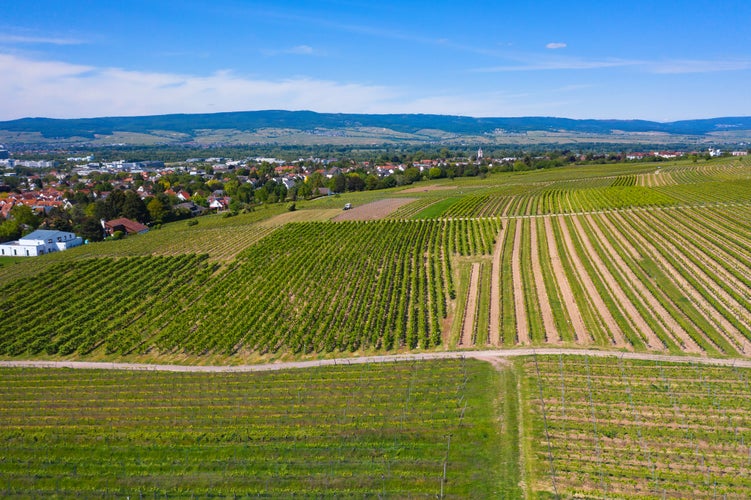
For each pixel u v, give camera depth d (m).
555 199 154.00
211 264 106.12
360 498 38.94
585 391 52.03
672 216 119.31
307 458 43.78
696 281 78.62
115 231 152.00
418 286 84.88
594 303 74.81
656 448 42.78
